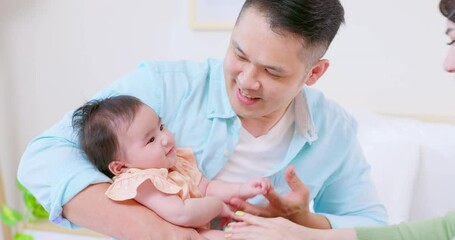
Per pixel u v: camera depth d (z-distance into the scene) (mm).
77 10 2121
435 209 1770
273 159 1098
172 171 1015
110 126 963
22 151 2346
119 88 1071
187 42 2061
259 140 1070
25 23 2182
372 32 1912
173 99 1053
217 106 1041
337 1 889
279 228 966
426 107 1936
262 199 1109
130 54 2127
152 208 923
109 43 2133
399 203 1670
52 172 922
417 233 1044
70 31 2152
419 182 1778
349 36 1935
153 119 984
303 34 834
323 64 976
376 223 1183
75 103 2230
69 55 2184
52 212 913
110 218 882
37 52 2207
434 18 1840
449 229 1046
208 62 1123
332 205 1247
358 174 1220
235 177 1081
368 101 1985
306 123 1087
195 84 1067
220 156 1045
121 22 2100
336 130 1159
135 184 903
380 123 1854
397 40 1898
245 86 891
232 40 889
